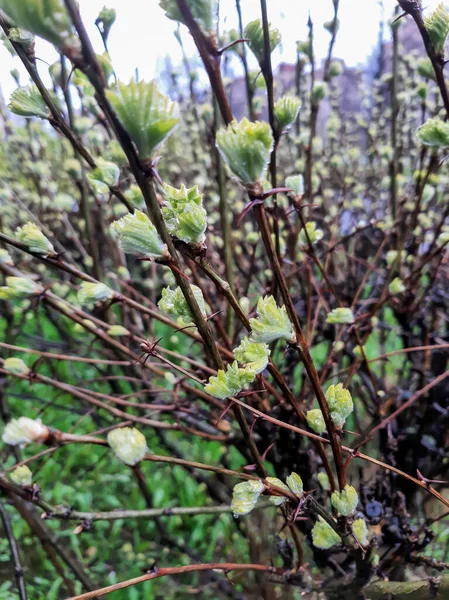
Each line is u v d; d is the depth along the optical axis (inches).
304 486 12.0
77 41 3.9
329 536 7.0
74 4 3.9
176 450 17.7
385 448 12.9
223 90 5.3
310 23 12.1
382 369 16.1
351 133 25.0
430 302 16.4
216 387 5.6
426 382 14.2
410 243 14.7
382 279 19.1
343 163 22.0
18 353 25.5
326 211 19.9
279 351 14.9
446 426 14.3
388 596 8.5
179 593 17.5
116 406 18.6
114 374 21.8
